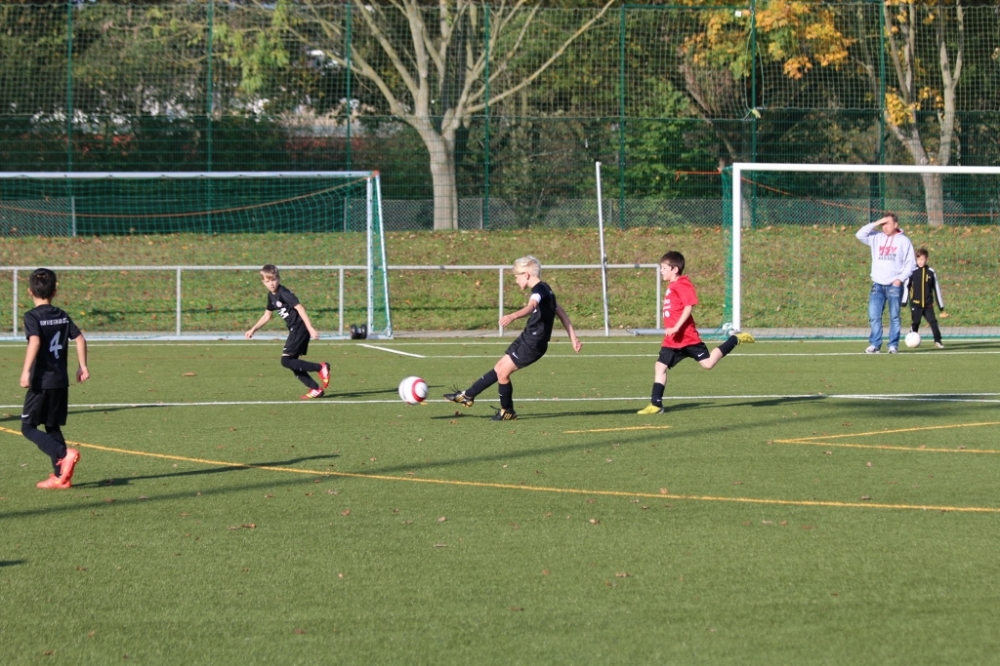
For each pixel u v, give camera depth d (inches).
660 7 2728.8
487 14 2652.6
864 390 1347.2
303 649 485.1
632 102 2738.7
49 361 795.4
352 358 1726.1
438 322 2324.1
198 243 2581.2
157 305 2333.9
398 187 2721.5
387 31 2709.2
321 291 2425.0
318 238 2628.0
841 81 2763.3
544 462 893.8
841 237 2669.8
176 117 2662.4
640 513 722.8
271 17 2679.6
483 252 2615.7
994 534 669.9
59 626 514.3
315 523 697.6
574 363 1656.0
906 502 753.6
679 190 2738.7
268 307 1291.8
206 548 640.4
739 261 2100.1
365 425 1083.9
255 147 2679.6
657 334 2149.4
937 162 2778.1
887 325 2322.8
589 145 2738.7
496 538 661.3
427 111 2719.0
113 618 524.1
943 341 2034.9
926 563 608.7
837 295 2438.5
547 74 2741.1
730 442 985.5
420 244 2635.3
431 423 1097.4
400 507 740.0
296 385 1398.9
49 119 2640.3
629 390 1350.9
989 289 2472.9
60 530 681.0
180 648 486.9
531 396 1296.8
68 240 2554.1
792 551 632.4
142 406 1213.1
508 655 478.0
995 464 887.1
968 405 1218.6
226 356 1768.0
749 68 2736.2
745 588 565.6
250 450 948.6
